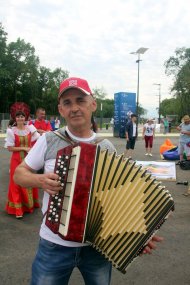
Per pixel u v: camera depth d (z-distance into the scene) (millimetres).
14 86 74500
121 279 3873
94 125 2854
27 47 73812
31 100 77312
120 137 28281
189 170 11523
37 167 2340
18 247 4738
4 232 5316
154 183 2109
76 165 1979
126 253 2100
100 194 2053
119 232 2092
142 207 2080
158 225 2092
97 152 2006
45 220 2172
